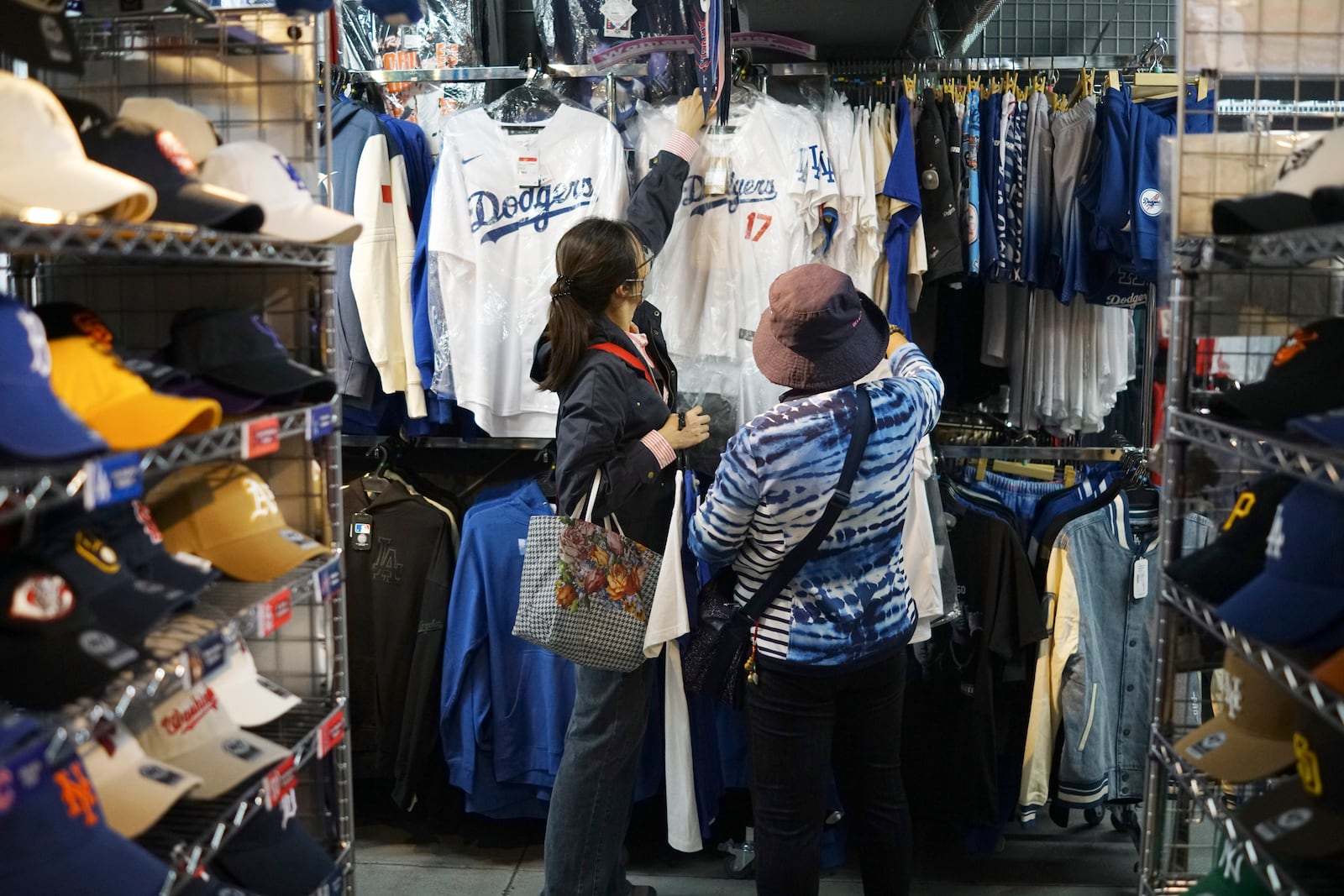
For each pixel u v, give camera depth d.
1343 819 1.19
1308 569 1.24
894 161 2.71
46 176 1.08
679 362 2.85
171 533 1.52
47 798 1.02
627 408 2.16
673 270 2.82
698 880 2.82
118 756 1.24
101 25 1.73
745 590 2.06
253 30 1.73
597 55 2.85
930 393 2.10
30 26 1.26
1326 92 1.94
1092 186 2.71
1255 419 1.30
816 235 2.83
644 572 2.19
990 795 2.70
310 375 1.56
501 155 2.77
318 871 1.54
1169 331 1.60
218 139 1.59
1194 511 1.63
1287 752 1.39
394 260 2.80
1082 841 3.00
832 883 2.78
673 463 2.33
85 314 1.27
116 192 1.08
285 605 1.50
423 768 2.87
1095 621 2.74
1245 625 1.24
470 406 2.79
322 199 1.78
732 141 2.78
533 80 2.86
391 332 2.79
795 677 2.00
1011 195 2.81
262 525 1.57
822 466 1.90
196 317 1.49
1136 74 2.88
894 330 2.38
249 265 1.76
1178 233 1.56
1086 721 2.71
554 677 2.81
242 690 1.56
